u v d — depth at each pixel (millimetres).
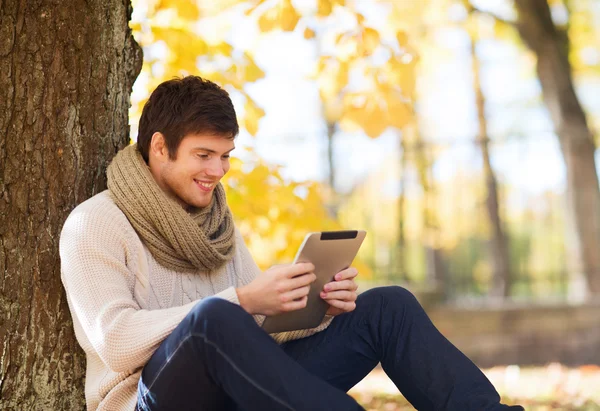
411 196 9570
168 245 2469
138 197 2418
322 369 2467
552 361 7863
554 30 10289
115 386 2295
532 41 10312
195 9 4234
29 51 2666
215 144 2461
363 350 2477
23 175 2621
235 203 4391
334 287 2414
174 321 2129
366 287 8438
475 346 7809
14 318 2582
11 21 2658
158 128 2477
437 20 11055
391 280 8570
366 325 2480
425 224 9125
